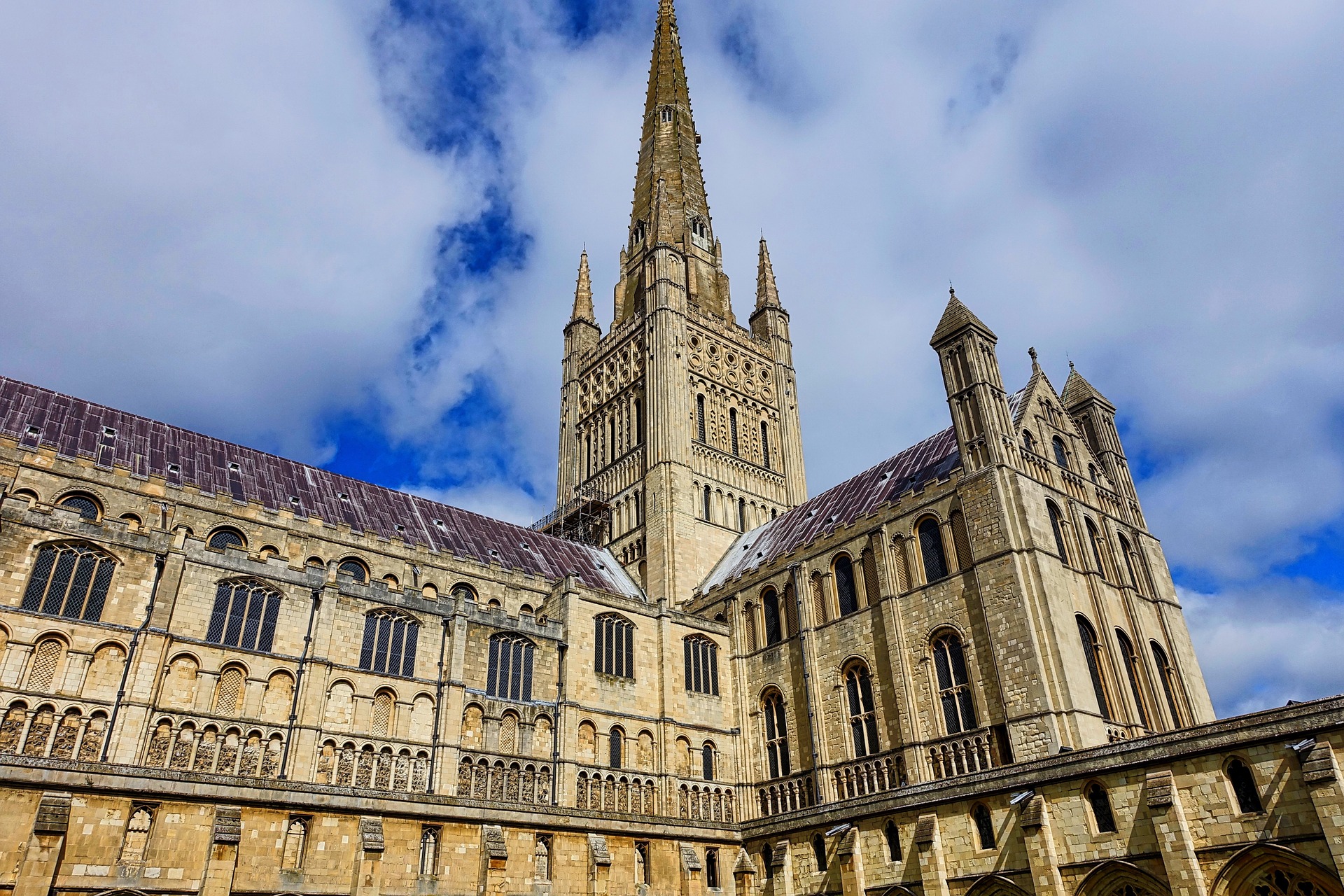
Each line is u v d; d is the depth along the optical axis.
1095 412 76.75
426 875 51.28
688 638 77.12
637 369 104.88
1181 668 67.00
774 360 113.69
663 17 138.62
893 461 81.31
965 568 62.97
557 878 56.25
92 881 42.03
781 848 62.75
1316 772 38.56
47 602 49.88
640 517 96.06
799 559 75.62
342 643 58.56
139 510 60.09
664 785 69.94
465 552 78.56
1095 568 64.31
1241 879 41.16
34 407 64.12
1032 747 54.72
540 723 66.25
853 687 68.56
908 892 53.72
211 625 54.44
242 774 52.50
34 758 42.25
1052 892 46.53
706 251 119.12
